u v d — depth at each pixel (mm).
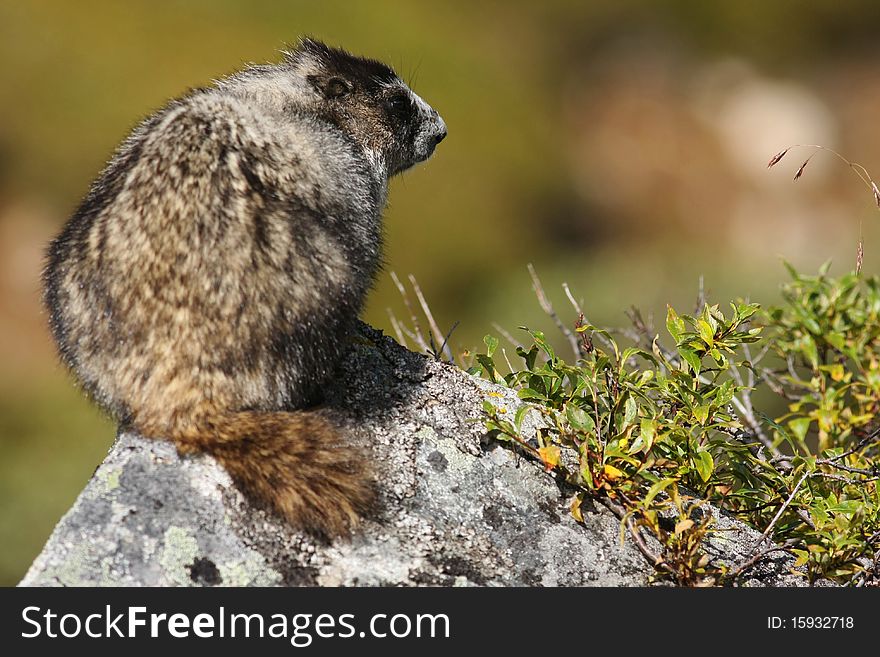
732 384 21453
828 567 20281
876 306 25328
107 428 59375
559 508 19922
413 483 19719
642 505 19688
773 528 21031
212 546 18031
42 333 67812
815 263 75375
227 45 83562
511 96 91250
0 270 71438
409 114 29297
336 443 19453
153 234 20219
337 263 21234
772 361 37188
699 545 19984
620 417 20469
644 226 90062
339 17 89188
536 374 21469
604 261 76312
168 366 19734
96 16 82375
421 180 80062
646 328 26641
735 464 21562
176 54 81250
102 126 77500
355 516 18719
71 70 78562
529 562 19109
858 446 22766
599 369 20781
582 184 90188
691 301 62312
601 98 98062
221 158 20984
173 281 19938
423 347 25922
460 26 96062
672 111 98188
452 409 21047
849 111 100500
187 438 19250
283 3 88312
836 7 107062
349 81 27781
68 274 21172
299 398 20906
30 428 59125
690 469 20578
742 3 105625
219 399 19719
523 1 99188
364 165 24953
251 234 20297
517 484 20031
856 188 93625
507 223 81375
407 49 89188
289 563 18125
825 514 20344
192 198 20422
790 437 23109
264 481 18688
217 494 18547
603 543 19641
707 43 104062
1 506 52719
